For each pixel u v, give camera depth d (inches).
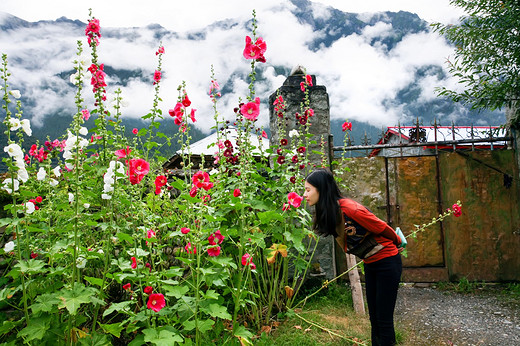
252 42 112.5
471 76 190.2
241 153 136.8
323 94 198.4
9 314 115.4
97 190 119.9
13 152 81.9
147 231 94.4
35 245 108.8
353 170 207.8
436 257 202.2
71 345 82.4
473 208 202.4
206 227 110.0
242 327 99.4
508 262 198.7
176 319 94.7
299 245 129.5
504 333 132.5
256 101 117.5
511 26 176.6
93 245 109.2
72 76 97.1
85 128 98.3
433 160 206.4
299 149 155.9
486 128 287.1
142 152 134.4
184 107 115.3
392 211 205.5
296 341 120.0
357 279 166.4
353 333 126.9
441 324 143.0
